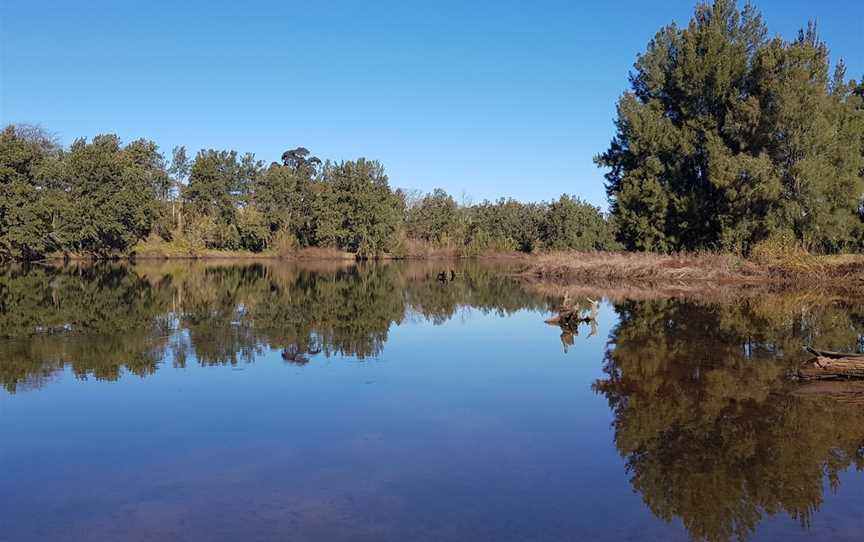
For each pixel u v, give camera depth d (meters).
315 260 78.50
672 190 42.81
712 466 7.63
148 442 8.41
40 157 59.12
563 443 8.46
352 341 16.73
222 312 22.42
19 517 6.13
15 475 7.24
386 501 6.51
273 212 83.56
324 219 81.94
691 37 42.97
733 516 6.25
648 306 25.67
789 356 14.55
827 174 36.28
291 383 11.83
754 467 7.59
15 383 11.67
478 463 7.68
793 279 36.09
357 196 80.25
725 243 39.88
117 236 64.25
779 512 6.36
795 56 36.66
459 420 9.53
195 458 7.80
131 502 6.48
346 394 11.07
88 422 9.28
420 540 5.62
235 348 15.39
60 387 11.38
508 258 84.31
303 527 5.88
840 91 41.28
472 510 6.30
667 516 6.21
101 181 61.88
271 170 86.75
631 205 44.16
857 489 6.95
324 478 7.16
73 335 17.02
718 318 21.50
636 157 45.22
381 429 9.05
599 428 9.14
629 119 44.16
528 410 10.12
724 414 9.87
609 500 6.59
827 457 7.94
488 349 15.84
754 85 39.78
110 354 14.46
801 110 35.75
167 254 73.50
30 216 52.59
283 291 31.84
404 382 12.04
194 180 82.50
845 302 26.73
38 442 8.39
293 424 9.25
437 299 29.08
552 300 28.80
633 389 11.52
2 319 20.00
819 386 11.63
